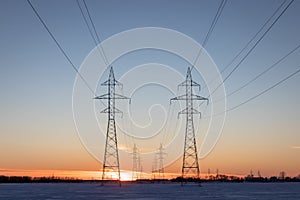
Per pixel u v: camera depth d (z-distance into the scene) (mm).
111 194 84375
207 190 110312
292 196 81438
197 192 95375
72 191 108312
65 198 72125
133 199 66625
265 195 85438
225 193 93688
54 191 111750
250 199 70125
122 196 75938
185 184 163625
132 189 116000
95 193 90812
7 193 99688
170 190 107375
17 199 72188
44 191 113375
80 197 74875
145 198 69625
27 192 106125
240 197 76562
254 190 117688
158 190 107250
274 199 70500
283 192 102438
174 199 66562
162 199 66688
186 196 76375
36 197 78688
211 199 68312
